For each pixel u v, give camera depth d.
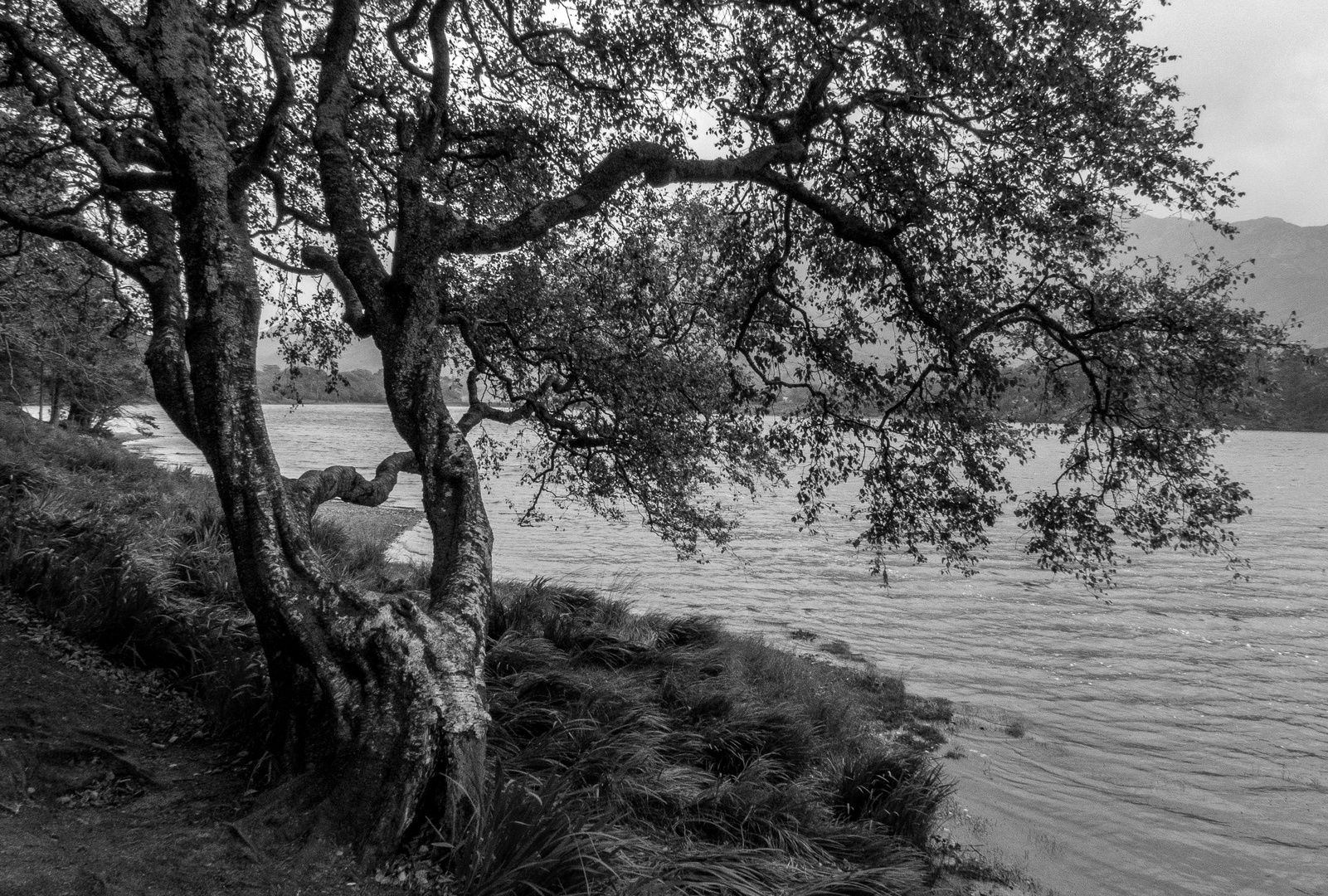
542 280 7.45
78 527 6.79
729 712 7.10
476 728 3.45
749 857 4.13
